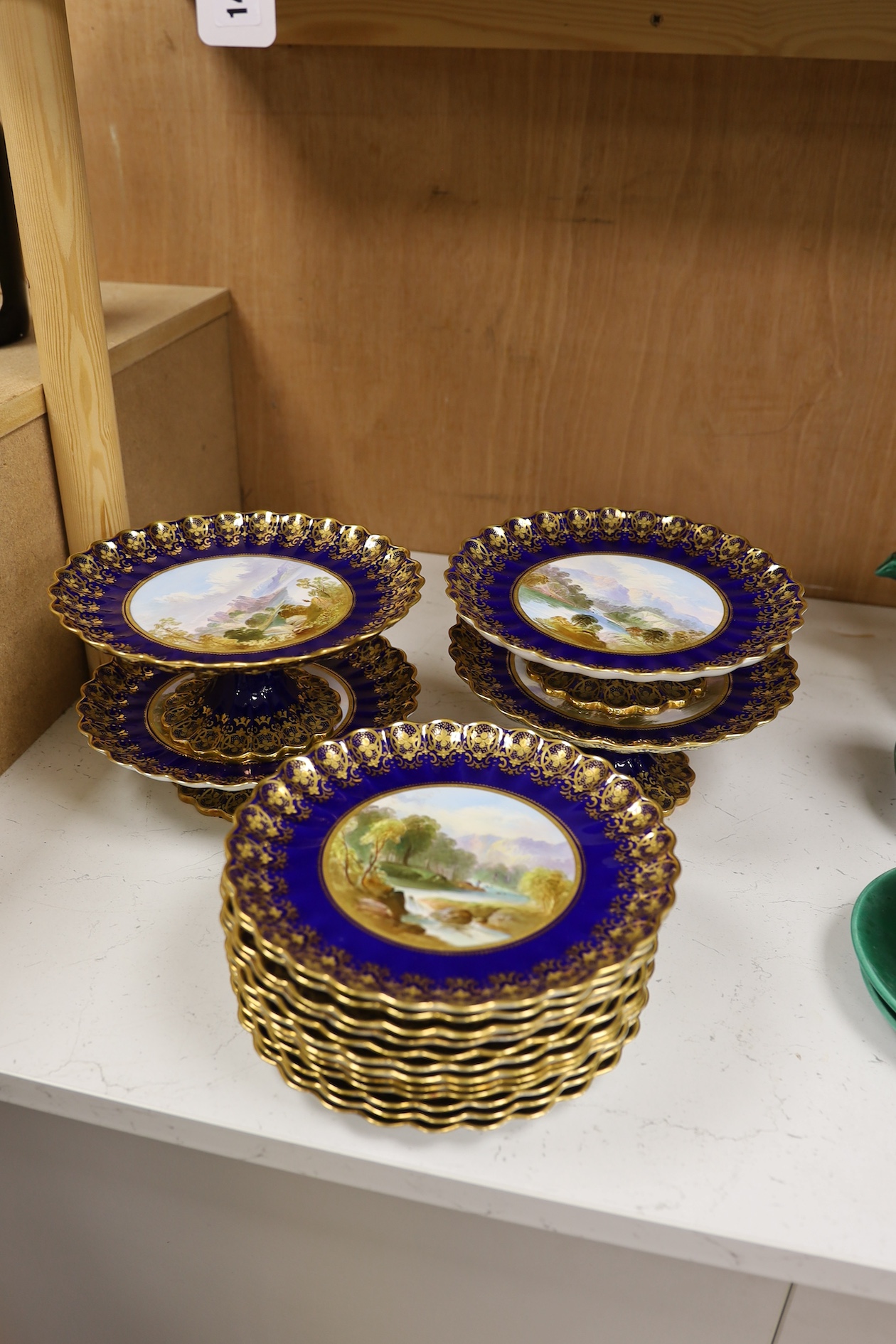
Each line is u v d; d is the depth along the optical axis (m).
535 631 0.86
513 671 0.91
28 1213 0.81
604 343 1.17
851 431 1.16
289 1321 0.83
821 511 1.22
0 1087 0.66
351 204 1.15
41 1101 0.65
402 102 1.08
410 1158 0.61
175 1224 0.79
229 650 0.80
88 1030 0.68
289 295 1.21
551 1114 0.64
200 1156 0.73
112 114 1.14
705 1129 0.63
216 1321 0.86
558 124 1.07
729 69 1.01
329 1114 0.63
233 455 1.32
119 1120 0.64
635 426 1.21
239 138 1.13
